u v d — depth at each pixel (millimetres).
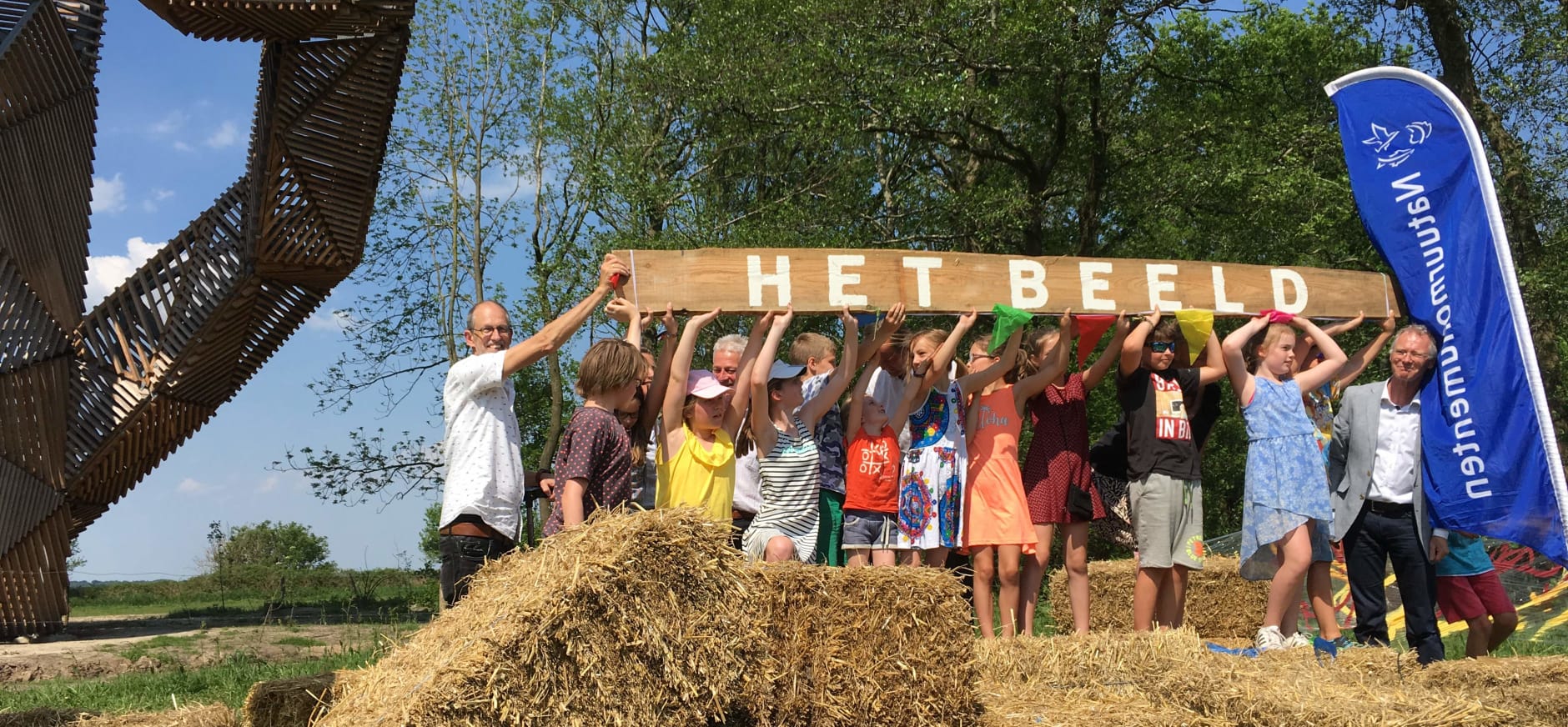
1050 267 6324
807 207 20297
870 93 18203
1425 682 5078
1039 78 18219
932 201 21344
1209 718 4566
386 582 21750
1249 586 8523
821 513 5898
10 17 12438
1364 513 6305
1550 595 8508
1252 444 6160
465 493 4832
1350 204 16562
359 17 11352
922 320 13633
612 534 3793
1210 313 6402
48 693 7430
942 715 4438
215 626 13648
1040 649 5281
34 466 12773
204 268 13188
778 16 18516
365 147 12578
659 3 23031
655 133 21469
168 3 10758
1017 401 6383
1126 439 6828
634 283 5590
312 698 4676
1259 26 19875
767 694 4199
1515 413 6223
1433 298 6605
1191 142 19688
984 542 6180
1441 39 15141
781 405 5500
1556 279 14273
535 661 3547
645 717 3715
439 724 3391
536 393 24688
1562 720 4641
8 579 12391
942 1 17484
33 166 12656
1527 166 15070
